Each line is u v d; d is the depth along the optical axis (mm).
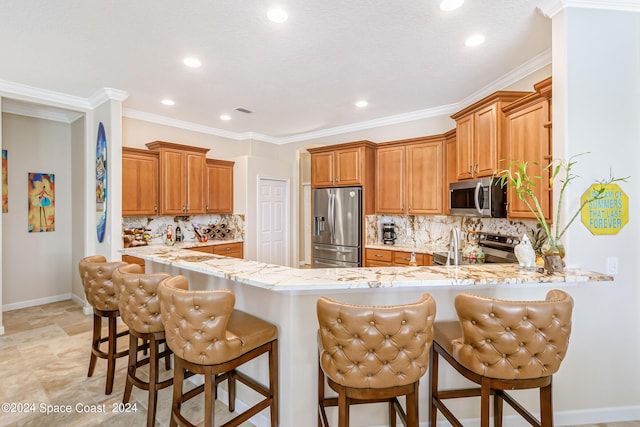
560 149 1896
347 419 1285
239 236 5242
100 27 2221
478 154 2992
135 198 3924
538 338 1283
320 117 4500
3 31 2268
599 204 1875
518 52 2604
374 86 3342
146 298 1812
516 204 2520
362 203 4371
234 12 2053
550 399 1353
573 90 1860
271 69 2920
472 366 1360
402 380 1259
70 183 4508
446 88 3398
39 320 3656
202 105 3963
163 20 2141
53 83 3264
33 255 4199
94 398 2152
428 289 1775
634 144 1886
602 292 1893
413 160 4109
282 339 1751
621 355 1913
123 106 3988
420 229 4344
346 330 1229
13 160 4020
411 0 1940
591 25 1874
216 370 1469
